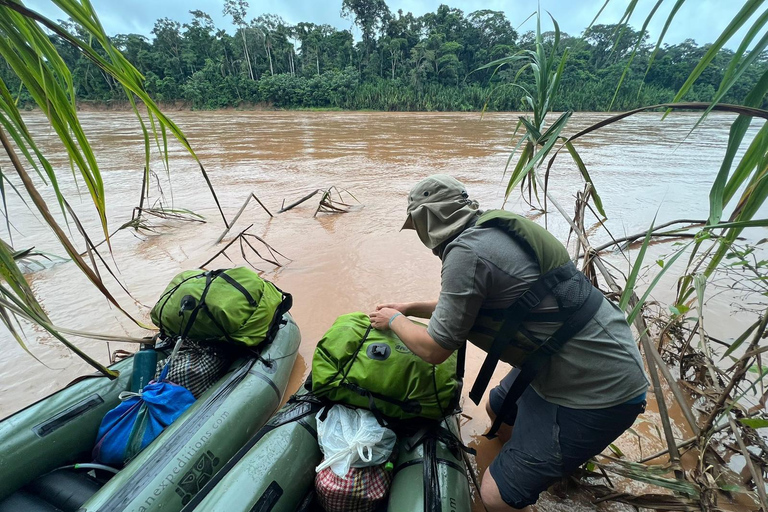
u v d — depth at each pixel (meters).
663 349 2.52
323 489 1.48
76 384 1.95
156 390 1.87
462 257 1.28
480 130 17.31
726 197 1.18
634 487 1.79
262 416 1.97
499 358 1.46
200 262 4.08
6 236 4.77
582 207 2.64
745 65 0.81
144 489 1.45
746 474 1.75
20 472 1.58
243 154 10.61
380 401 1.62
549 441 1.40
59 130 1.00
